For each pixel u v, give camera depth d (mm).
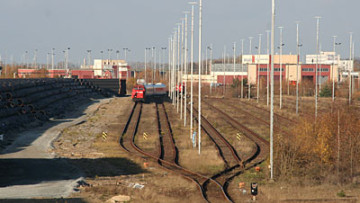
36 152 51438
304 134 46219
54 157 48344
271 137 40344
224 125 79938
